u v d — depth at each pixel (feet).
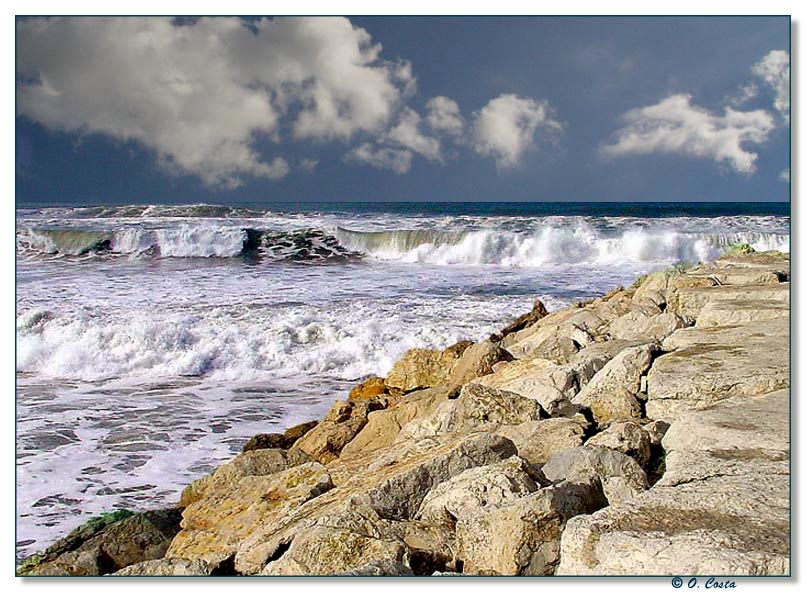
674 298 29.07
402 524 12.73
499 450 15.03
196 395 35.24
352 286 61.26
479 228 92.02
